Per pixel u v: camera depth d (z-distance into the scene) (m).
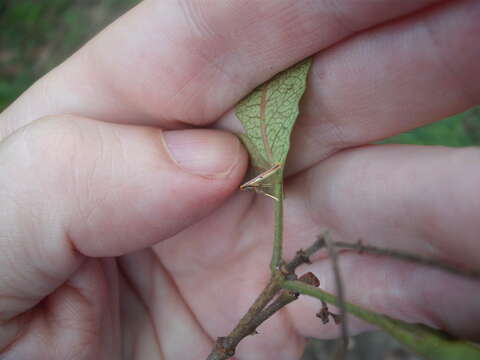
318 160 0.07
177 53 0.06
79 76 0.07
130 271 0.08
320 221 0.07
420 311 0.07
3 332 0.06
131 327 0.08
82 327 0.07
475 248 0.05
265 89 0.06
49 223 0.06
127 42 0.06
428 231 0.06
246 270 0.08
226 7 0.06
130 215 0.06
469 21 0.05
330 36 0.06
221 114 0.07
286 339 0.08
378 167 0.06
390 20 0.06
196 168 0.06
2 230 0.06
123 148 0.06
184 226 0.07
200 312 0.08
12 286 0.06
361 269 0.07
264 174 0.06
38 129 0.06
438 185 0.06
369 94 0.06
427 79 0.06
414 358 0.13
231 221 0.08
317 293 0.05
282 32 0.06
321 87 0.06
